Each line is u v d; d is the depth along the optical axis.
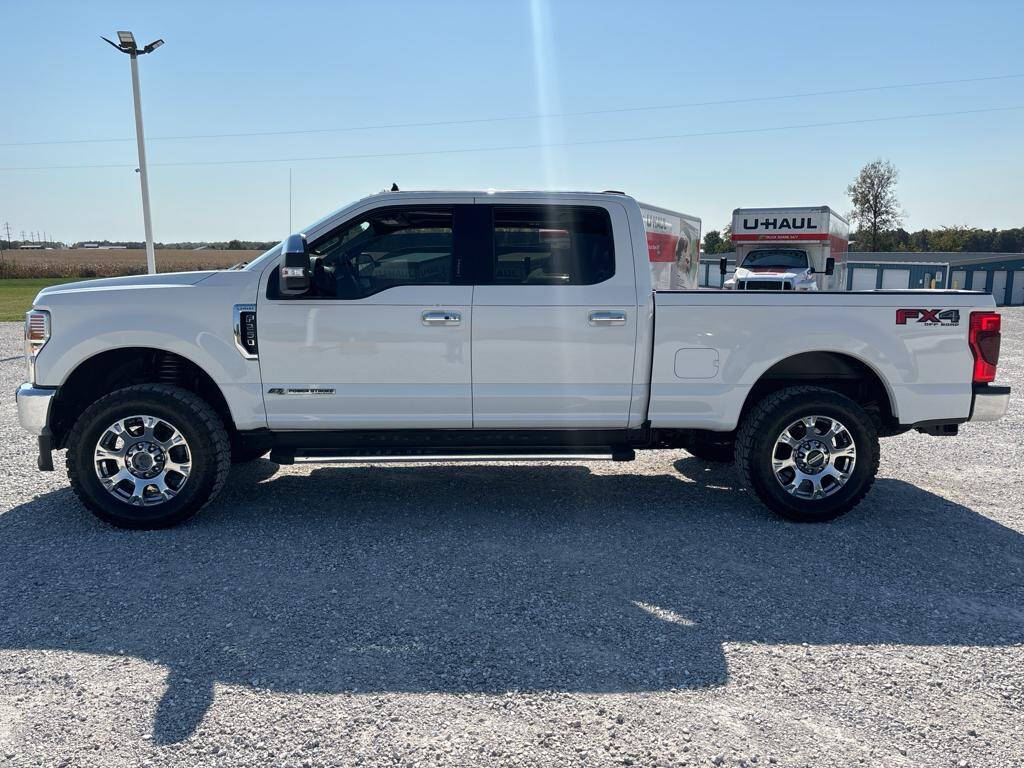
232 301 4.99
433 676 3.27
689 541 4.91
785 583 4.27
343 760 2.71
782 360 5.39
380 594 4.08
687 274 15.17
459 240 5.10
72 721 2.94
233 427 5.36
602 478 6.40
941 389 5.25
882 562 4.59
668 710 3.03
